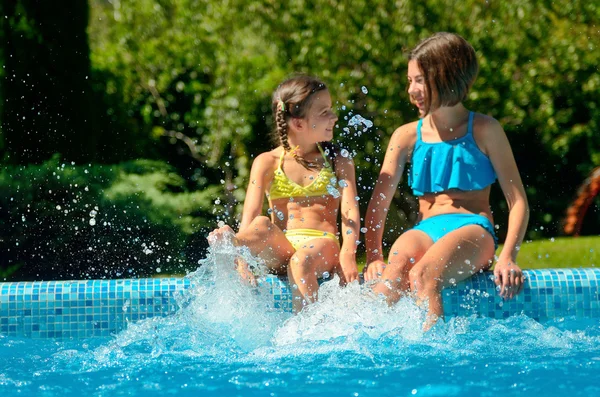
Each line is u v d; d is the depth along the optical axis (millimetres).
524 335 6980
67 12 15312
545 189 18141
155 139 19578
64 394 5613
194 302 7250
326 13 17312
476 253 7328
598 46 17484
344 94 17000
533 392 5398
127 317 7777
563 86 17594
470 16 17156
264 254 7340
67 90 15328
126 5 20469
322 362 6238
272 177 7961
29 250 13406
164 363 6406
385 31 17062
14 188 13336
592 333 7129
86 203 14070
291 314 7359
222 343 6992
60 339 7656
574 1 17531
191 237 15781
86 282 7898
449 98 7629
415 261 7398
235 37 18781
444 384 5613
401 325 6926
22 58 14539
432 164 7840
